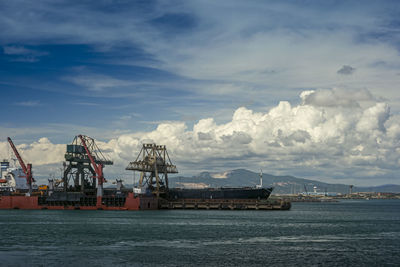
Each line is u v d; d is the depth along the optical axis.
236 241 112.75
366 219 198.38
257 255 93.62
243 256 92.44
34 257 90.81
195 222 163.25
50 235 123.06
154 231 132.50
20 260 87.94
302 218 196.25
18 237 119.00
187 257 91.00
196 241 112.25
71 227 143.62
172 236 121.25
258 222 166.38
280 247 103.81
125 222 162.00
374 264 86.12
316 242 112.19
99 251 97.25
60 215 199.00
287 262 87.25
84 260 87.81
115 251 97.38
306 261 88.12
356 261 88.56
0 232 130.25
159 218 181.88
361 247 104.56
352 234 130.12
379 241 114.81
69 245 105.25
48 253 95.00
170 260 88.06
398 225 163.38
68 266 82.94
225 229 139.12
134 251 97.50
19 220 171.25
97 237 118.81
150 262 86.25
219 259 89.38
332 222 175.00
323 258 91.12
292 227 149.00
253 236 122.44
